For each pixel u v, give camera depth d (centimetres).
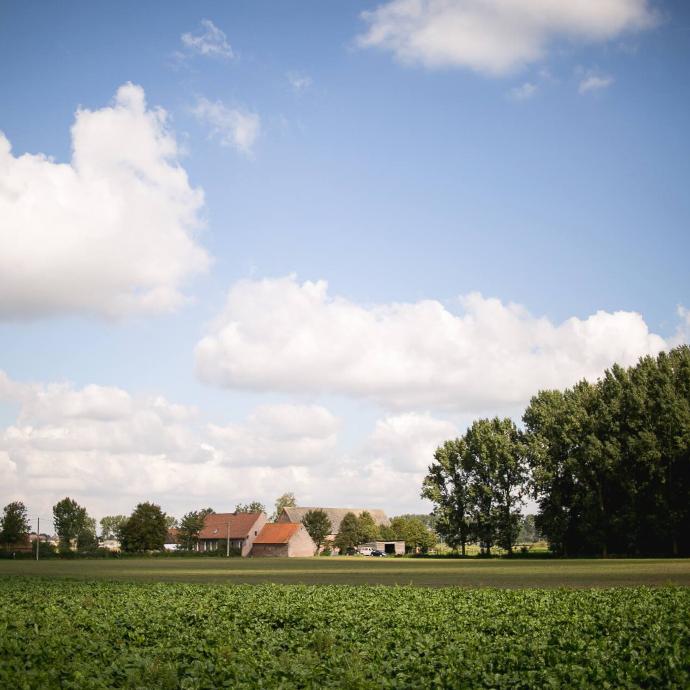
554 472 11131
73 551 15150
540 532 11356
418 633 2377
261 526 19125
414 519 18150
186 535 18512
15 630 2548
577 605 3178
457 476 12950
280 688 1628
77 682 1695
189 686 1684
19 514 15662
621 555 10494
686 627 2394
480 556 12769
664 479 9675
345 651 2095
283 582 5525
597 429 10612
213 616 2930
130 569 8612
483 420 12888
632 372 10600
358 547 17712
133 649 2114
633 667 1759
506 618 2770
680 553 10000
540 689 1622
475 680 1709
